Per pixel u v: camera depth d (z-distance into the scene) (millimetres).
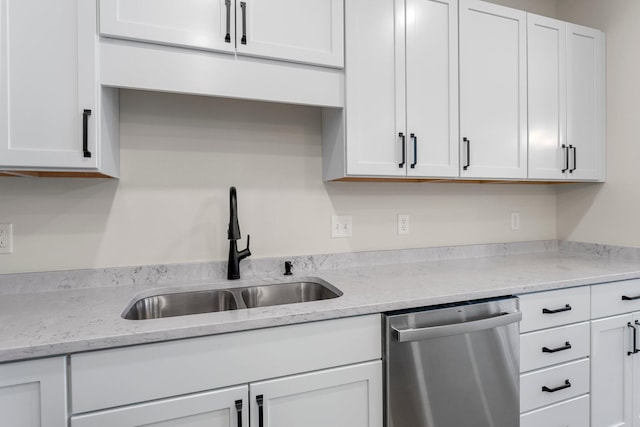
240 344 1038
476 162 1762
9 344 857
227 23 1314
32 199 1388
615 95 2092
